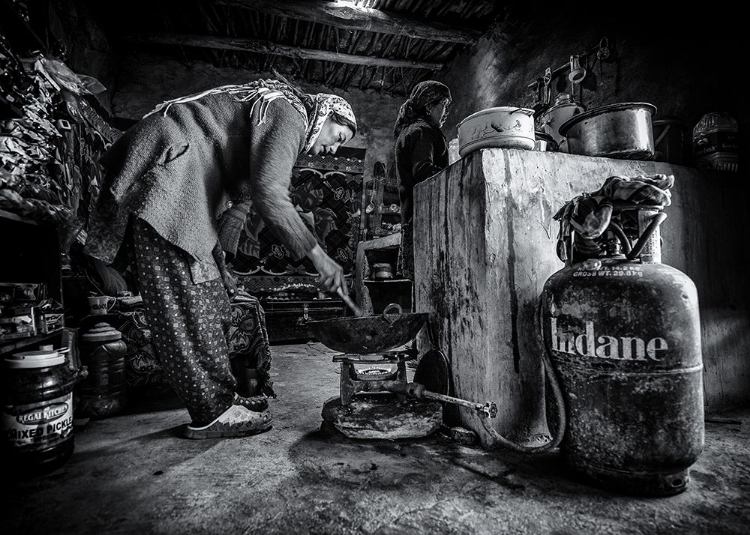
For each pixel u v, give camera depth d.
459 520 1.20
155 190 1.62
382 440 1.84
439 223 2.13
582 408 1.41
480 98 5.26
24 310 1.75
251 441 1.85
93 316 2.48
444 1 4.77
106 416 2.26
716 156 2.36
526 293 1.85
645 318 1.30
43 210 1.96
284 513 1.24
